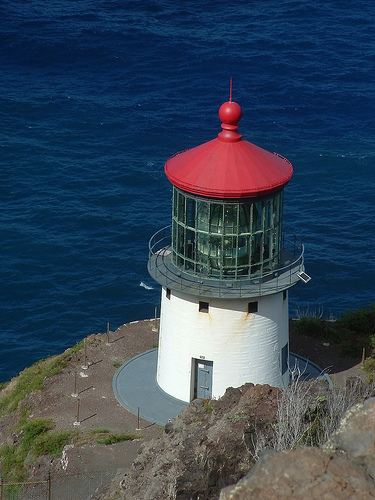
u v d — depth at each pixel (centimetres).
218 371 6278
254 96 17500
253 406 4797
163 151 15088
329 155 14875
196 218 5919
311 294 10825
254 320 6116
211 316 6116
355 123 16312
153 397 6612
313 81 18200
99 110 16600
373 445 2770
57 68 19138
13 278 11069
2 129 15588
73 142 15225
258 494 2650
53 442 5950
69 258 11544
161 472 4625
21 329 10119
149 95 17612
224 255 5978
